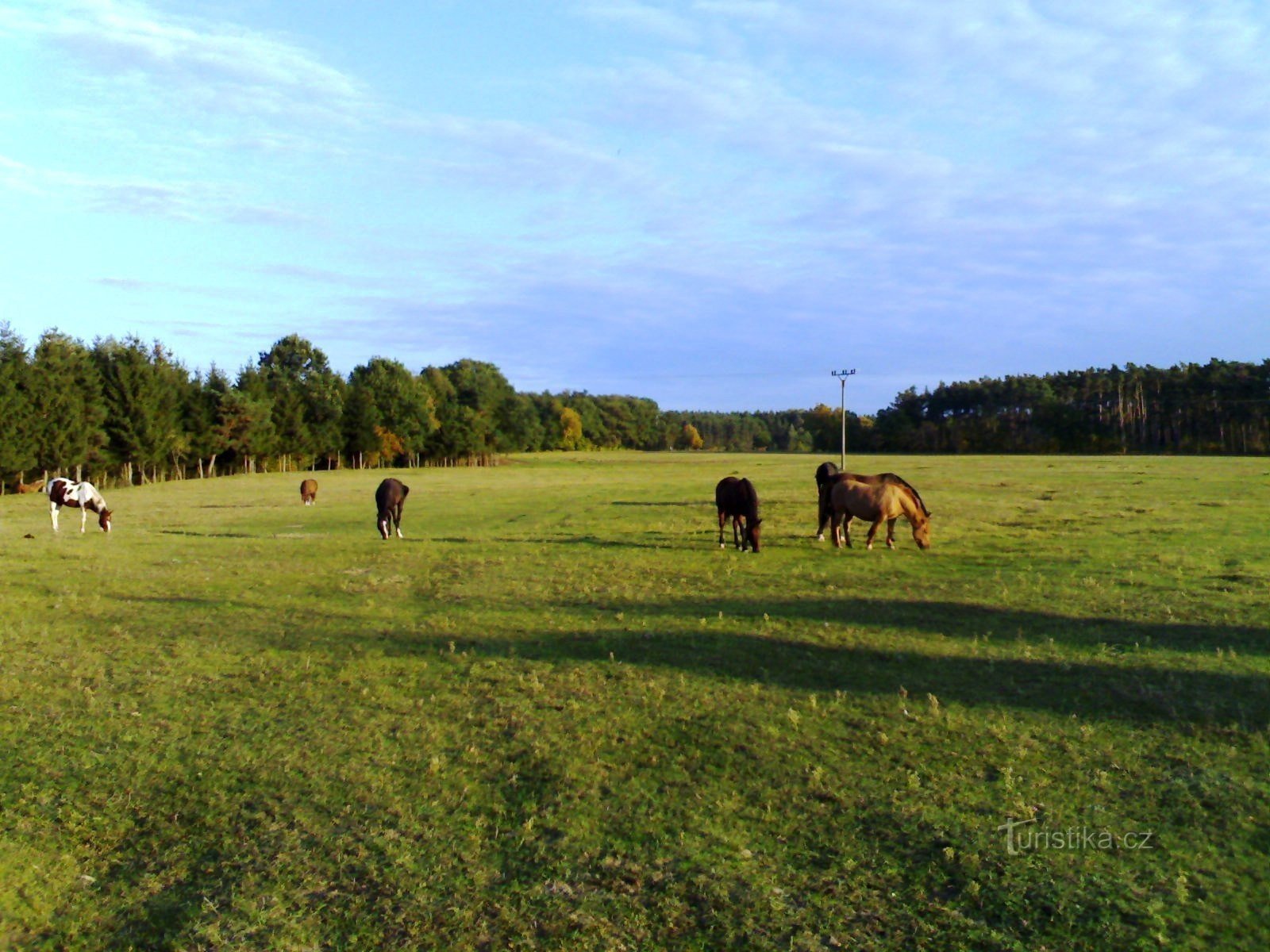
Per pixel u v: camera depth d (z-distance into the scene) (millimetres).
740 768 6914
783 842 5840
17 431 46375
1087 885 5176
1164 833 5703
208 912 5348
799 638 10453
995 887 5215
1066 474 45531
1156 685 8266
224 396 65375
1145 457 78562
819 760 6988
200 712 8656
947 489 35812
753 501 17969
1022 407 116938
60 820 6586
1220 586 12711
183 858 6035
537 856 5797
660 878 5477
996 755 6934
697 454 124938
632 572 15711
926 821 5961
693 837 5930
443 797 6668
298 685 9375
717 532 22094
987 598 12422
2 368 46219
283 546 20984
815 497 32656
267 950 4969
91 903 5574
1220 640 9781
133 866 5992
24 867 5957
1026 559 16188
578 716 8141
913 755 6992
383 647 10859
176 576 16297
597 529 24125
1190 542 17844
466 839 6055
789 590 13547
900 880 5367
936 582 13867
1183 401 102812
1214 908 4910
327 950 4969
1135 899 5023
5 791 7066
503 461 102000
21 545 21453
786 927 4949
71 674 9945
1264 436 96250
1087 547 17469
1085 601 12055
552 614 12336
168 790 6992
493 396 99188
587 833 6059
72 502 25109
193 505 37719
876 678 8906
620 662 9766
